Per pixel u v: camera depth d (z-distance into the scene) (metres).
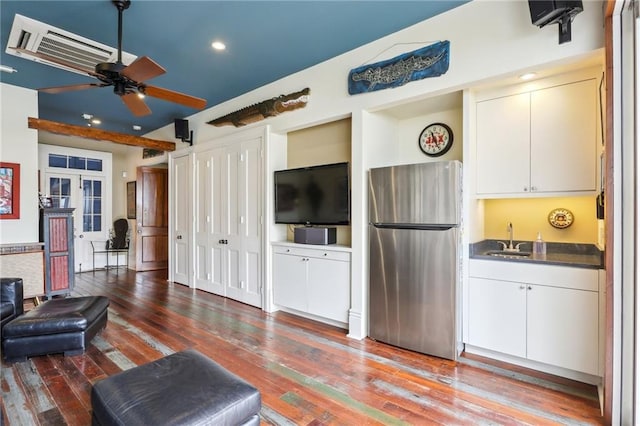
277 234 4.13
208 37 2.97
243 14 2.62
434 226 2.76
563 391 2.22
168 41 3.03
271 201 4.08
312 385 2.32
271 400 2.14
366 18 2.69
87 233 6.80
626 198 1.87
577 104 2.42
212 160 4.91
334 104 3.37
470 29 2.51
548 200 2.93
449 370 2.53
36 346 2.65
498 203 3.17
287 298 3.86
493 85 2.68
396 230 2.95
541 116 2.55
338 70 3.33
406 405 2.09
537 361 2.45
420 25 2.77
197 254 5.21
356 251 3.21
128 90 2.70
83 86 2.66
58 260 4.53
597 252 2.60
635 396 1.80
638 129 1.79
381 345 3.01
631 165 1.85
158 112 5.18
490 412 2.01
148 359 2.72
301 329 3.42
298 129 3.93
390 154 3.51
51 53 3.17
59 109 5.05
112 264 7.10
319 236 3.58
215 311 4.03
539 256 2.71
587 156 2.38
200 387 1.57
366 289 3.19
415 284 2.85
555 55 2.15
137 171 6.58
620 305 1.88
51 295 4.46
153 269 6.77
